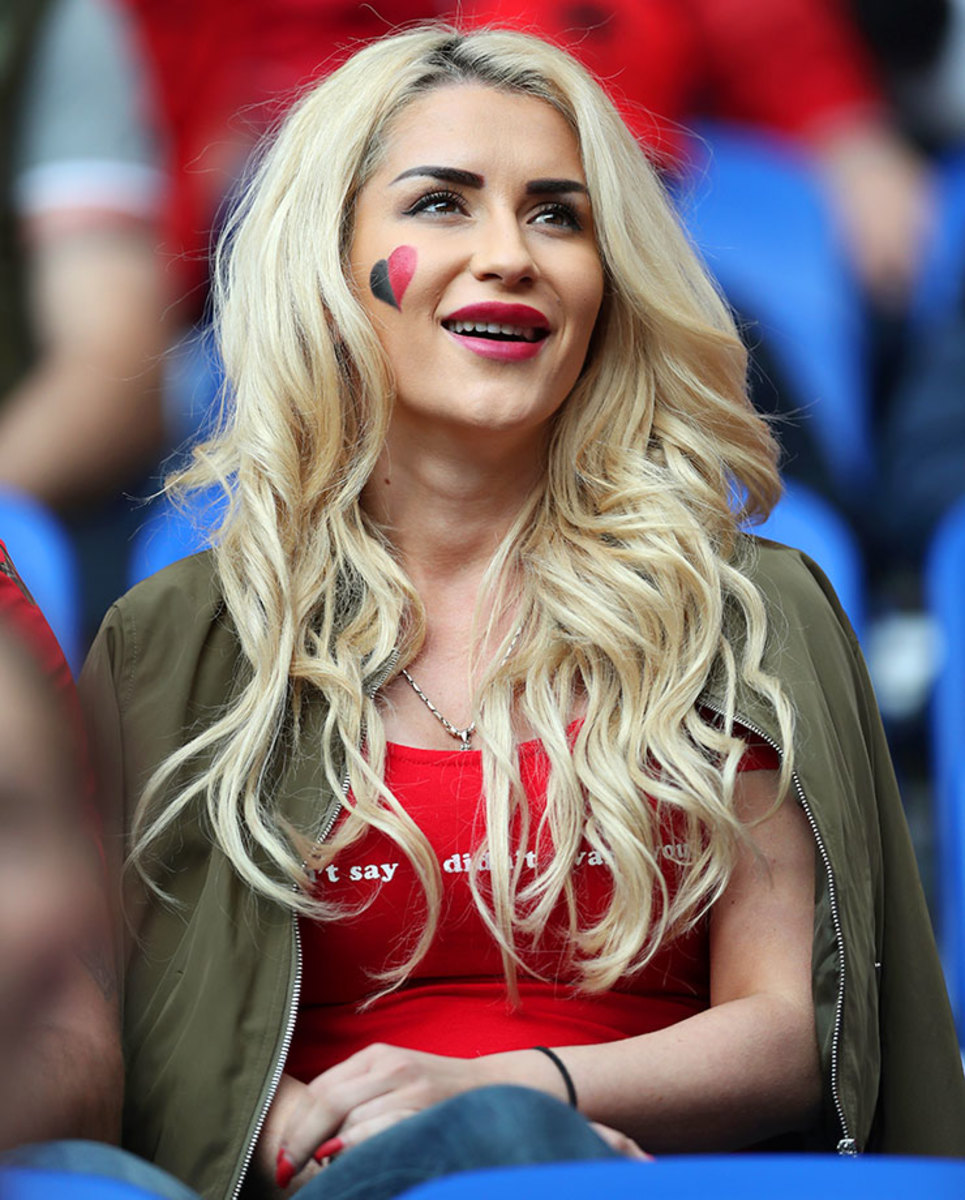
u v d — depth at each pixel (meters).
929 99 14.49
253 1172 6.88
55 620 10.97
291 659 7.48
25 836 6.36
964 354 13.52
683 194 12.28
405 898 7.14
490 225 7.54
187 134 13.14
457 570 7.85
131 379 12.91
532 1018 7.12
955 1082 7.69
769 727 7.26
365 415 7.76
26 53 12.88
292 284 7.79
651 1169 4.42
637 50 13.68
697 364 8.02
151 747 7.53
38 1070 6.05
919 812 12.26
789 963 7.20
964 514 13.20
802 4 14.07
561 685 7.42
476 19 13.49
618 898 7.03
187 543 11.23
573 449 7.90
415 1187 5.00
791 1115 7.01
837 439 13.67
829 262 14.01
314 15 13.09
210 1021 6.93
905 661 12.76
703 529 7.77
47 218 12.90
